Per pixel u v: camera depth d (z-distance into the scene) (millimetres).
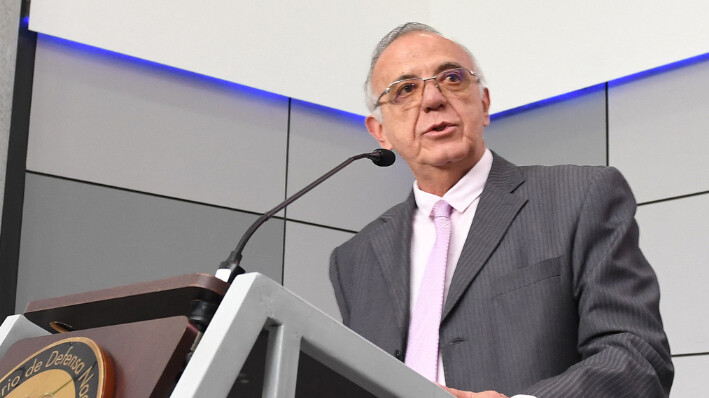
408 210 1728
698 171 3137
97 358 733
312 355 731
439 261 1588
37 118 3062
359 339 750
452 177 1683
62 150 3100
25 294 2932
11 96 2922
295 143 3680
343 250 1804
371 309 1640
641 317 1348
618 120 3396
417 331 1527
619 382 1189
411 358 1509
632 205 1506
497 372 1420
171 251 3273
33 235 2984
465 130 1670
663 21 3230
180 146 3373
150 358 711
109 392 710
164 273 3240
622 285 1394
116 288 833
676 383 3064
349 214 3771
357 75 3811
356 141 3869
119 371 725
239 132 3533
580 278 1437
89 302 860
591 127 3479
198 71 3367
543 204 1532
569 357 1422
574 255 1449
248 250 3449
